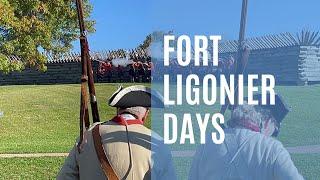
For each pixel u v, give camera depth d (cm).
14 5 1794
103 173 286
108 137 291
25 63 1998
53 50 2566
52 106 2295
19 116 2080
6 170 1045
